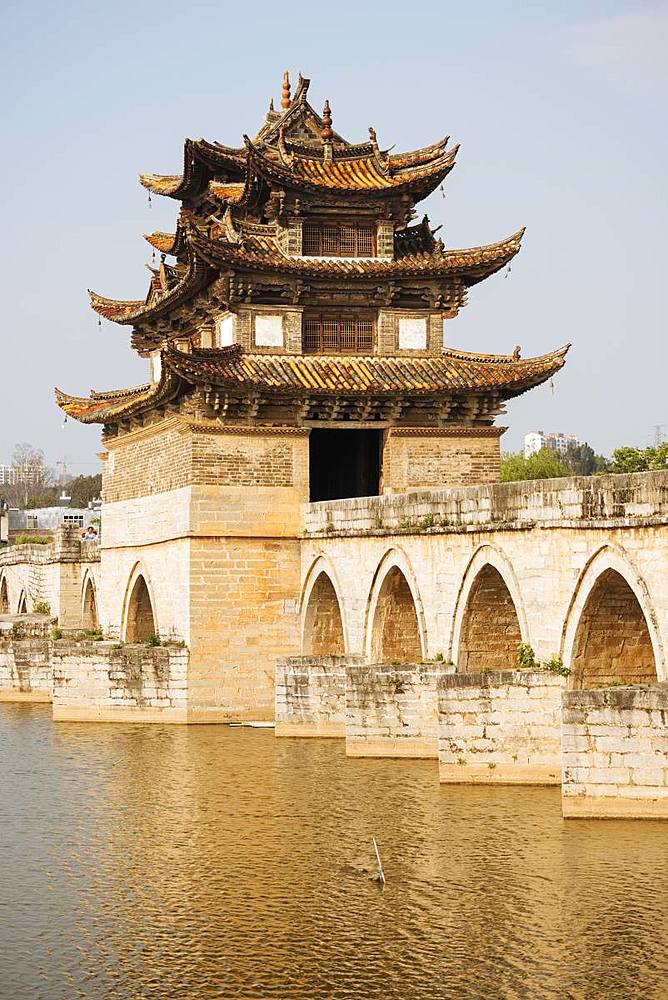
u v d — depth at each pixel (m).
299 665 67.75
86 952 38.78
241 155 83.00
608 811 46.94
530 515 54.06
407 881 43.53
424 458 75.56
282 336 75.06
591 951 37.59
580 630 51.84
